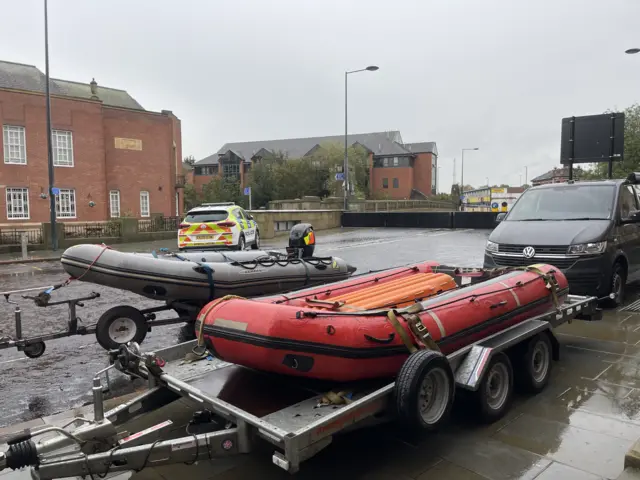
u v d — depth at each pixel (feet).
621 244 24.48
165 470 11.26
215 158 281.33
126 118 114.93
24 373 18.30
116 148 113.50
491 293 14.53
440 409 11.53
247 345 11.30
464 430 12.71
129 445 9.85
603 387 15.31
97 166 108.17
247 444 10.03
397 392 10.69
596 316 18.92
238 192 202.59
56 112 101.76
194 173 273.75
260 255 25.72
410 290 15.49
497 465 11.05
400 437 12.44
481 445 11.94
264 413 10.97
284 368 11.25
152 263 20.42
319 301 13.23
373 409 10.62
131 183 116.16
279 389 12.32
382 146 262.67
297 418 10.61
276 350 10.97
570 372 16.58
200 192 233.55
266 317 11.19
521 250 23.72
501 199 156.97
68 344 21.94
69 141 104.27
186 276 20.65
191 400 11.43
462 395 12.86
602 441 12.03
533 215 26.17
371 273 18.07
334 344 11.02
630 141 78.64
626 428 12.67
